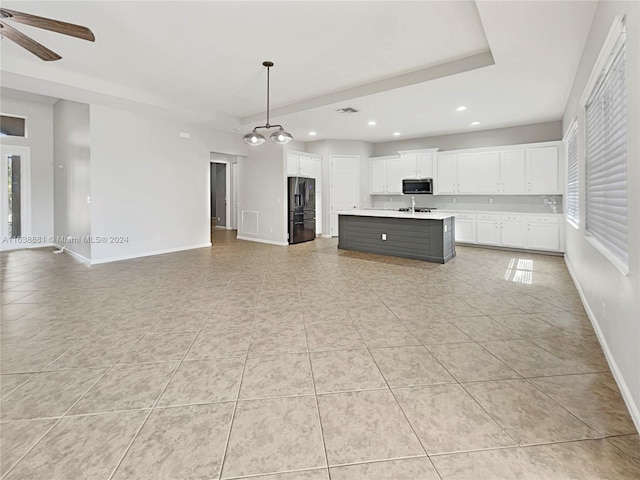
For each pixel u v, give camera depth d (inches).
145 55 150.8
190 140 268.5
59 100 257.0
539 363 88.4
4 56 153.6
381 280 176.7
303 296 148.9
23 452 58.0
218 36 133.0
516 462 55.6
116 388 77.6
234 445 59.9
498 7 102.8
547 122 253.8
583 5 101.7
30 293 152.4
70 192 243.6
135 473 53.7
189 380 81.1
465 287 162.2
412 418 66.9
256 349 97.4
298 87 191.9
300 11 115.3
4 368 86.3
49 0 109.7
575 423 64.8
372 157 350.3
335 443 60.3
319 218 351.6
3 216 264.7
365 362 89.7
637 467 54.1
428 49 144.5
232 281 174.9
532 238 253.8
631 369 68.1
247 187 330.3
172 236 260.7
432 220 223.1
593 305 114.4
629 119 69.9
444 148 308.5
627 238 72.4
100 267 206.4
